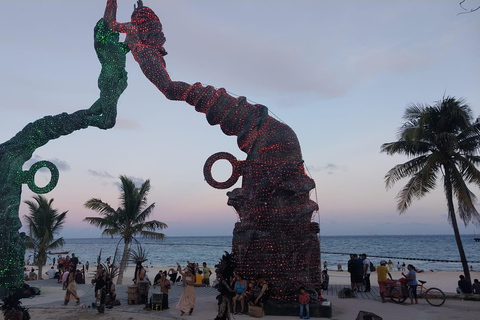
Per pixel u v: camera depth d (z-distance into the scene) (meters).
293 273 14.05
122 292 19.25
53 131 19.03
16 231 18.20
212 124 16.45
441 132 21.09
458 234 20.25
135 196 29.66
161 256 103.06
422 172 20.75
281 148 15.30
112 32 19.42
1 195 17.78
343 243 194.62
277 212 14.62
